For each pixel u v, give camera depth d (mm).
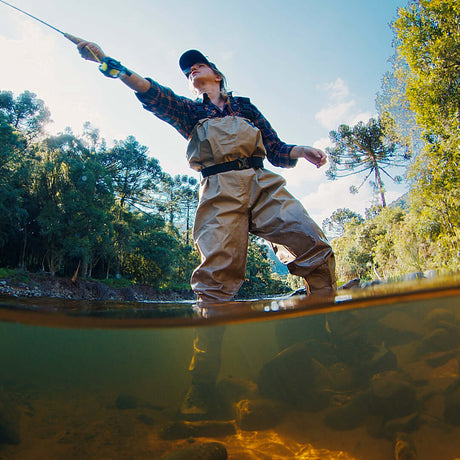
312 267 1843
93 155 28984
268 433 1024
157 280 31922
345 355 1178
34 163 24047
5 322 1125
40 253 24453
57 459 850
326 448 941
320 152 2285
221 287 1912
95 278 29125
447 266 13250
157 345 1218
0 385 1075
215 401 1136
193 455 893
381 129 26219
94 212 23078
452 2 14430
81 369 1160
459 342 1111
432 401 1013
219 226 1955
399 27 15602
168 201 46938
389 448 949
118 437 942
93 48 2090
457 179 14438
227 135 2037
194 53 2422
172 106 2189
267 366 1185
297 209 1965
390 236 21578
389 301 1164
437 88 14758
